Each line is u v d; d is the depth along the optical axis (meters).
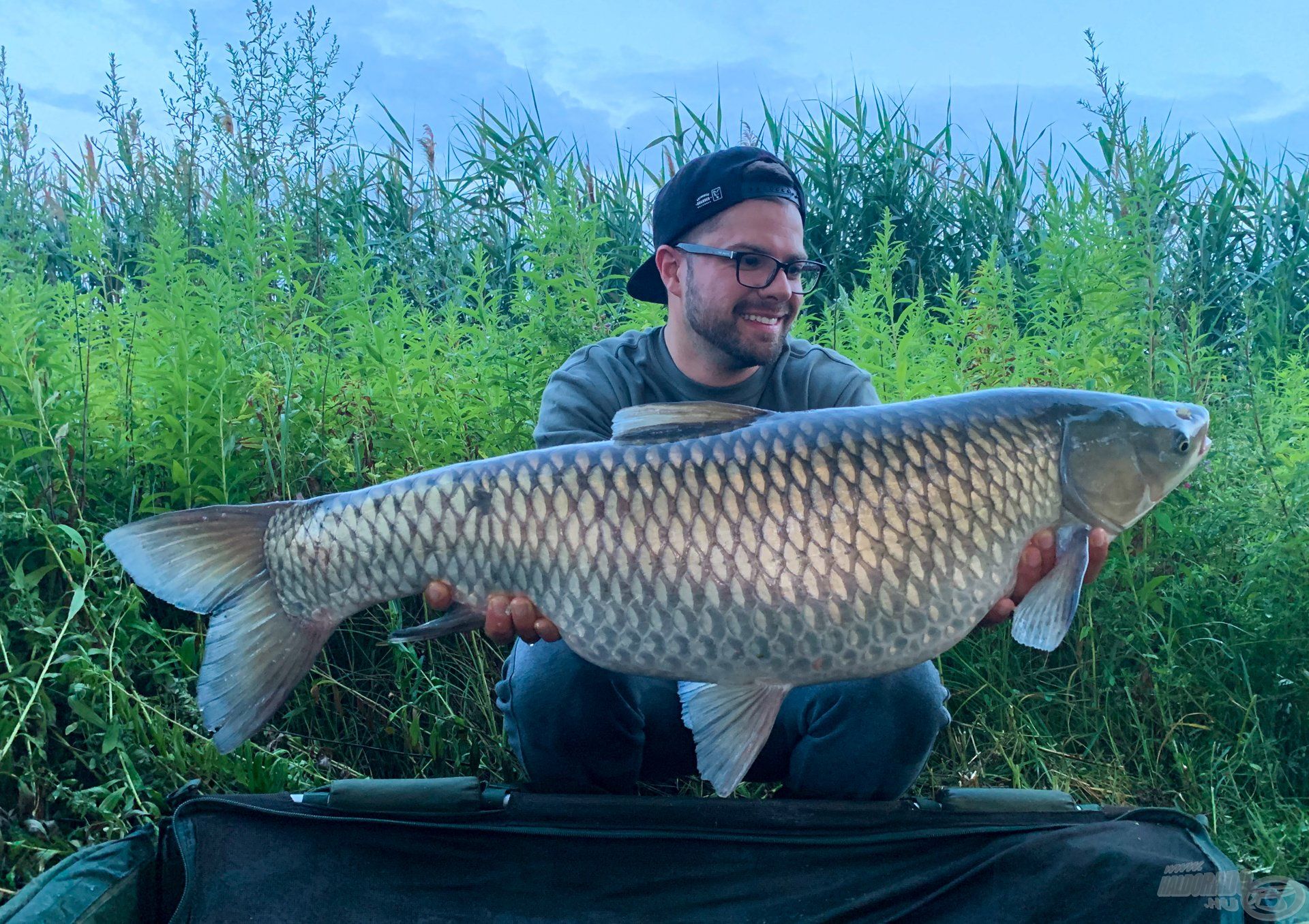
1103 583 1.58
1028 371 1.71
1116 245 1.79
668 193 1.27
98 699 1.32
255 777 1.29
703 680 0.95
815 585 0.91
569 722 1.17
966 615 0.94
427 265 2.50
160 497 1.59
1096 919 0.97
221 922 0.99
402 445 1.68
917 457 0.93
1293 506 1.56
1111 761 1.51
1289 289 2.62
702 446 0.94
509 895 1.03
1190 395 1.73
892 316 1.91
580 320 1.73
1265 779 1.42
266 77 2.44
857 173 2.75
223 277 1.72
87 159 2.39
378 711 1.51
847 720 1.16
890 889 1.01
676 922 1.02
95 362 1.69
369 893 1.02
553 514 0.94
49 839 1.19
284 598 0.99
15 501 1.44
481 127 2.60
